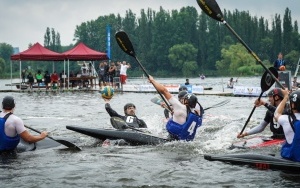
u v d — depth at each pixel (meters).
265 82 9.09
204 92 29.39
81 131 9.82
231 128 11.95
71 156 8.48
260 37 143.12
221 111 17.56
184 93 10.38
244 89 26.44
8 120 8.45
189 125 9.55
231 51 130.62
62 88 34.41
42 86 35.72
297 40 140.50
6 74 141.12
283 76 19.81
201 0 10.27
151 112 17.52
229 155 7.72
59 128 12.66
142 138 9.63
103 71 33.03
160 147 9.25
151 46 146.25
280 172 7.04
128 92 30.59
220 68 133.25
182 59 141.25
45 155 8.55
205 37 146.38
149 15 156.38
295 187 6.26
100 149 9.18
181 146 9.23
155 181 6.71
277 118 7.21
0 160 8.11
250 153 7.62
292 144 7.04
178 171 7.25
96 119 15.04
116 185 6.52
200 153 8.61
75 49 33.84
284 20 141.00
